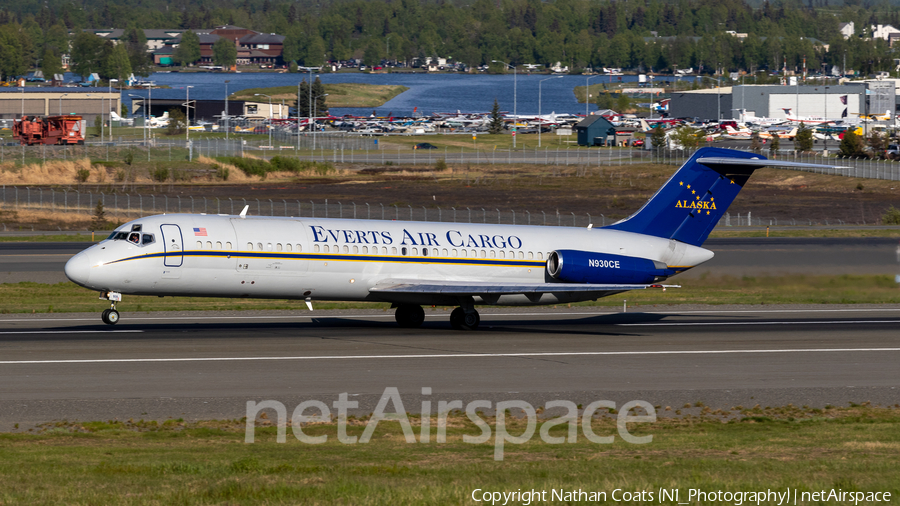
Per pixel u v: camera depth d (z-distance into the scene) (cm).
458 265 16450
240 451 8238
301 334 15188
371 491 6525
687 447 8575
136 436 8912
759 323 17812
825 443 8806
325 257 15488
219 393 10731
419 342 14562
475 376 11931
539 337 15462
